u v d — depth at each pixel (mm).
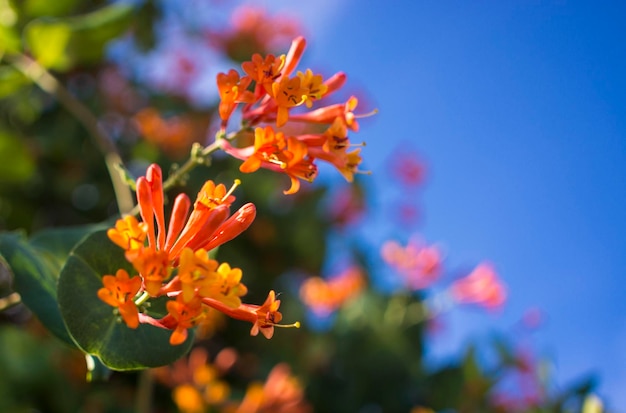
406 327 1219
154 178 466
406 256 1241
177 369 941
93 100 1257
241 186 1220
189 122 1294
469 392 1057
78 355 1001
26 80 777
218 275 431
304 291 1290
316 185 1314
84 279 484
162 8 1318
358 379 1177
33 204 1171
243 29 1416
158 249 463
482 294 1194
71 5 812
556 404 950
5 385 910
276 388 909
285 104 495
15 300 561
